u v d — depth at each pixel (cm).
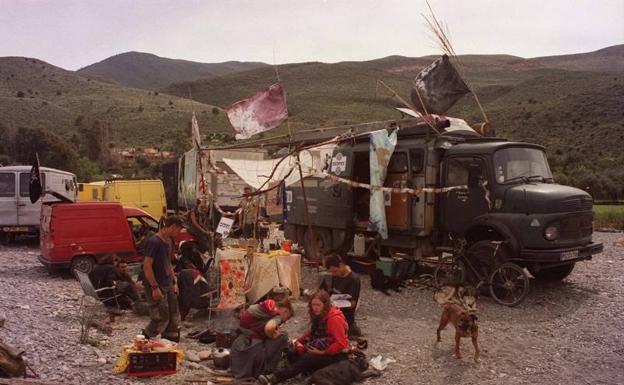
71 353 689
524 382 656
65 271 1331
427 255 1207
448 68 1312
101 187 2459
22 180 1741
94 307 958
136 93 14438
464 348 777
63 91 14388
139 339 655
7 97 11231
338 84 15138
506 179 1081
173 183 2708
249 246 1027
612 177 4166
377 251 1273
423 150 1171
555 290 1118
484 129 1302
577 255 1038
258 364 642
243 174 1388
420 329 871
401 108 1374
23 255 1591
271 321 639
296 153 1189
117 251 1261
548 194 1025
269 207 1550
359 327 879
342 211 1342
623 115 6769
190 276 884
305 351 646
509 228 1038
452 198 1140
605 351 768
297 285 1029
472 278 1072
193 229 1230
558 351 767
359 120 10006
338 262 786
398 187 1221
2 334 726
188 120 10375
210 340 780
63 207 1234
